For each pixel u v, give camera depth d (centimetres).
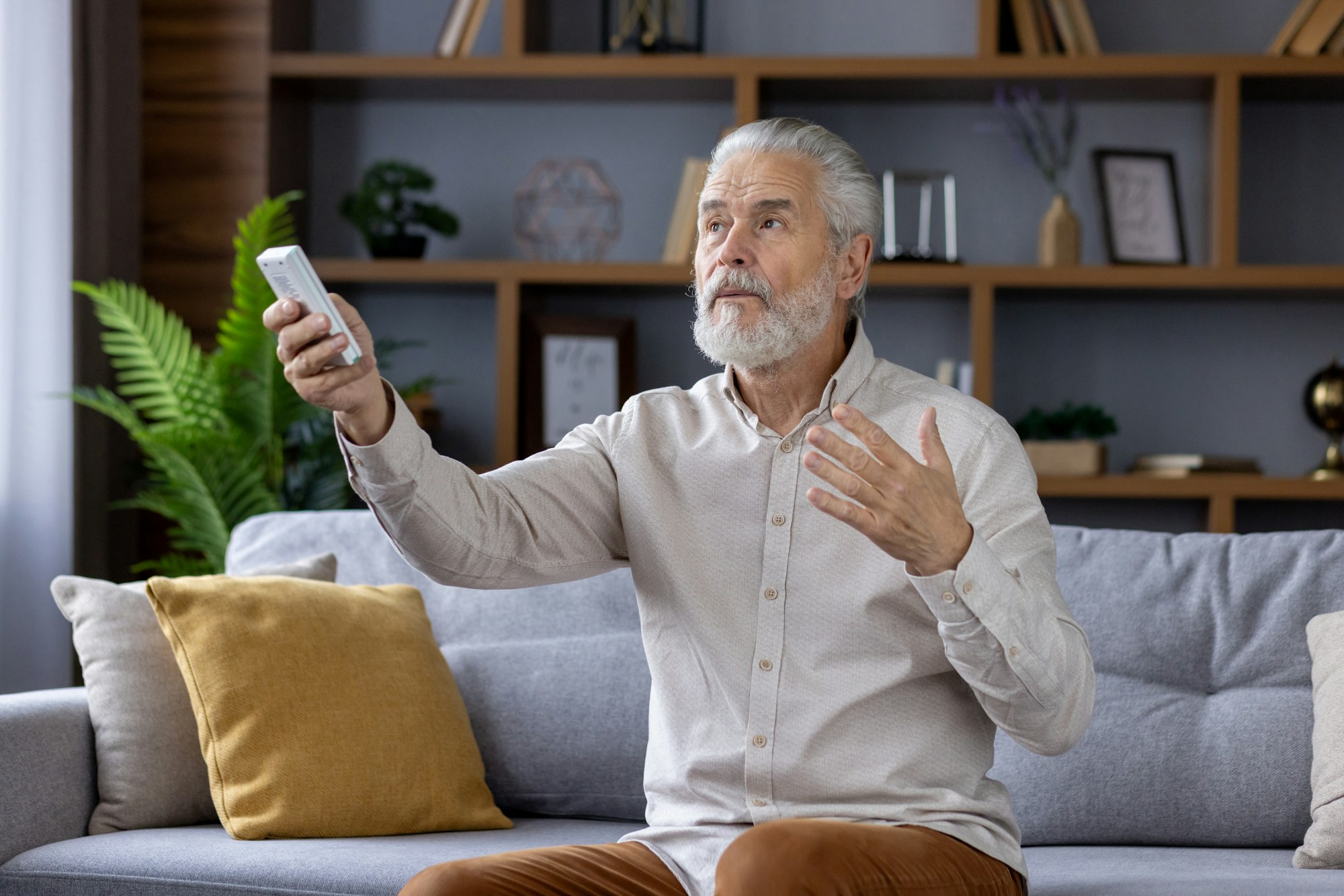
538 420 340
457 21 336
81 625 185
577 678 194
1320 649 171
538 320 342
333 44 362
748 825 133
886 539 112
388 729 177
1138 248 337
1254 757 170
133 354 286
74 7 299
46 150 286
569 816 192
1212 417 351
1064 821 173
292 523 218
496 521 140
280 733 171
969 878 121
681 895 129
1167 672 180
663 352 362
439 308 364
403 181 335
